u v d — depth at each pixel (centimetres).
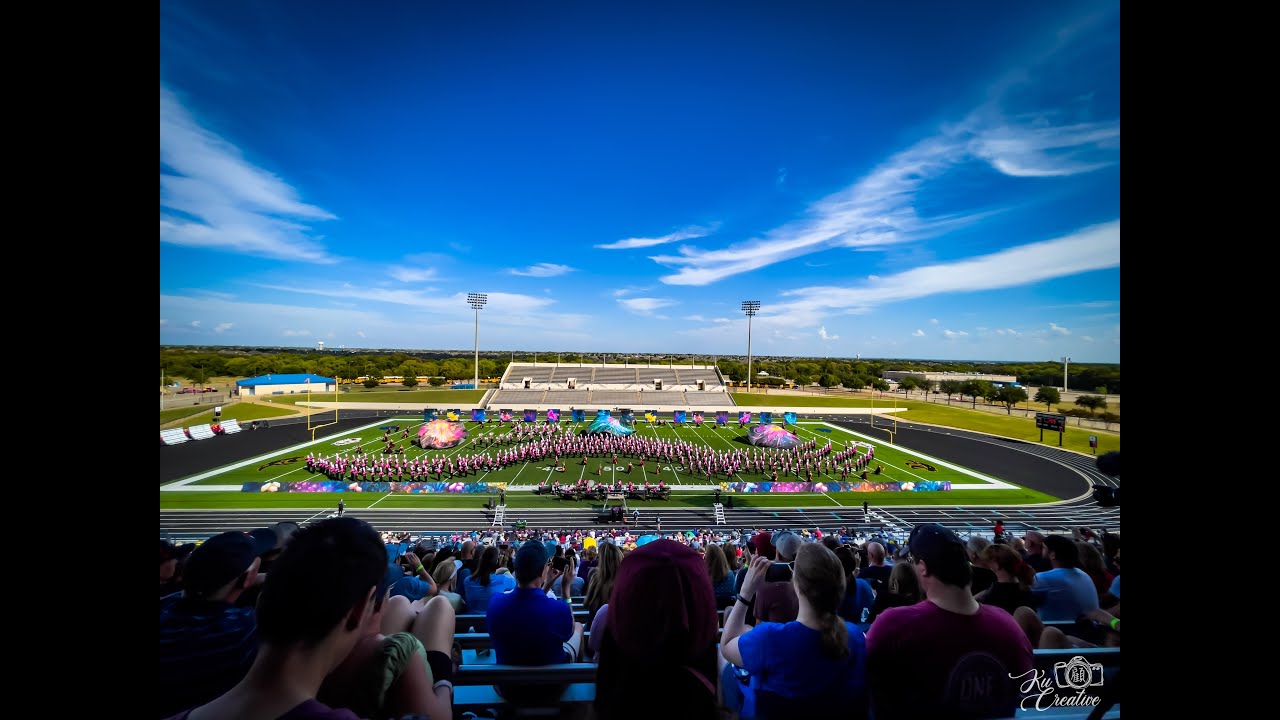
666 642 207
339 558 203
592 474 4188
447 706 270
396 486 3706
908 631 306
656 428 6588
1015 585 514
